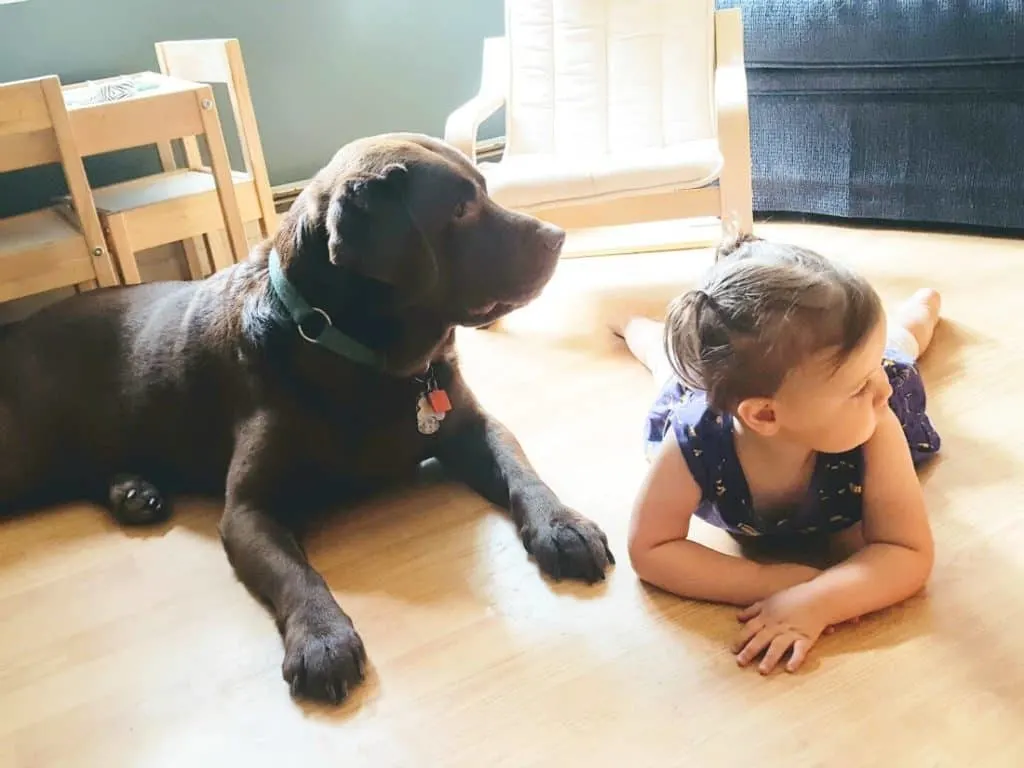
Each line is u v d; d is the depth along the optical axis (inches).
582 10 95.8
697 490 49.2
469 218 55.6
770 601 46.8
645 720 42.6
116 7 98.0
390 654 48.4
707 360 44.6
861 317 41.8
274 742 44.0
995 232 95.3
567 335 81.8
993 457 58.0
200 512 64.1
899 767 38.8
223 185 87.9
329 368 55.9
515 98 96.7
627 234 103.0
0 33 92.8
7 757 44.9
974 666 43.3
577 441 65.6
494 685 45.6
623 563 53.1
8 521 66.4
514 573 53.4
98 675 49.6
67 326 68.0
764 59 99.0
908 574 46.2
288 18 108.0
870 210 99.9
